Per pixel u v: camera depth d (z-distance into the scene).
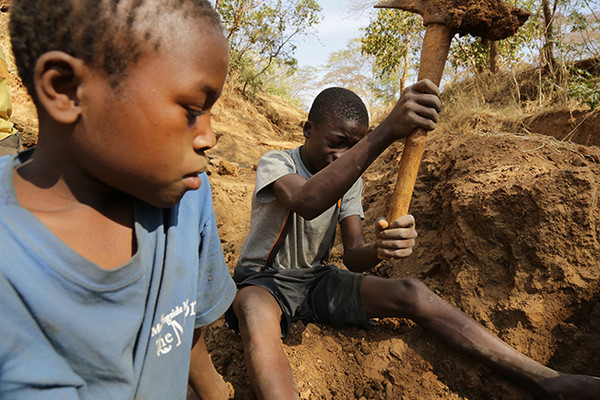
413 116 1.41
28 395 0.73
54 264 0.76
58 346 0.78
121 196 0.94
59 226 0.82
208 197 1.22
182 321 1.05
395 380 1.83
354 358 1.94
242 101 13.82
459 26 1.40
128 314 0.87
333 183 1.57
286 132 13.97
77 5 0.70
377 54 11.70
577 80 4.18
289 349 1.92
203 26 0.79
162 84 0.75
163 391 1.03
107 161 0.78
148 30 0.73
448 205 2.31
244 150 9.03
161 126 0.77
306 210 1.69
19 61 0.74
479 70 7.73
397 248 1.48
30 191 0.83
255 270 2.06
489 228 2.04
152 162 0.79
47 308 0.75
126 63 0.73
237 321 1.86
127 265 0.85
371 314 1.98
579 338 1.77
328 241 2.21
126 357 0.89
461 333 1.78
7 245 0.73
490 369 1.77
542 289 1.84
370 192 3.28
